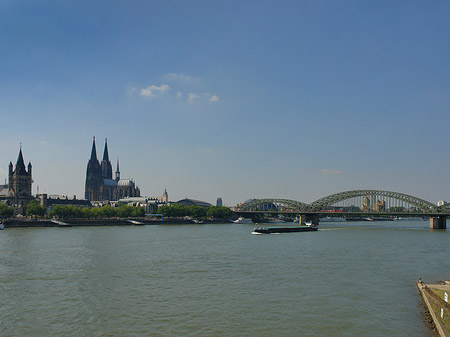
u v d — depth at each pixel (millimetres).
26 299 70750
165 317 61812
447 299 66750
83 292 75438
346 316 62562
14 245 144250
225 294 74562
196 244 158500
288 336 54875
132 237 187500
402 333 55781
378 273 94750
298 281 85500
